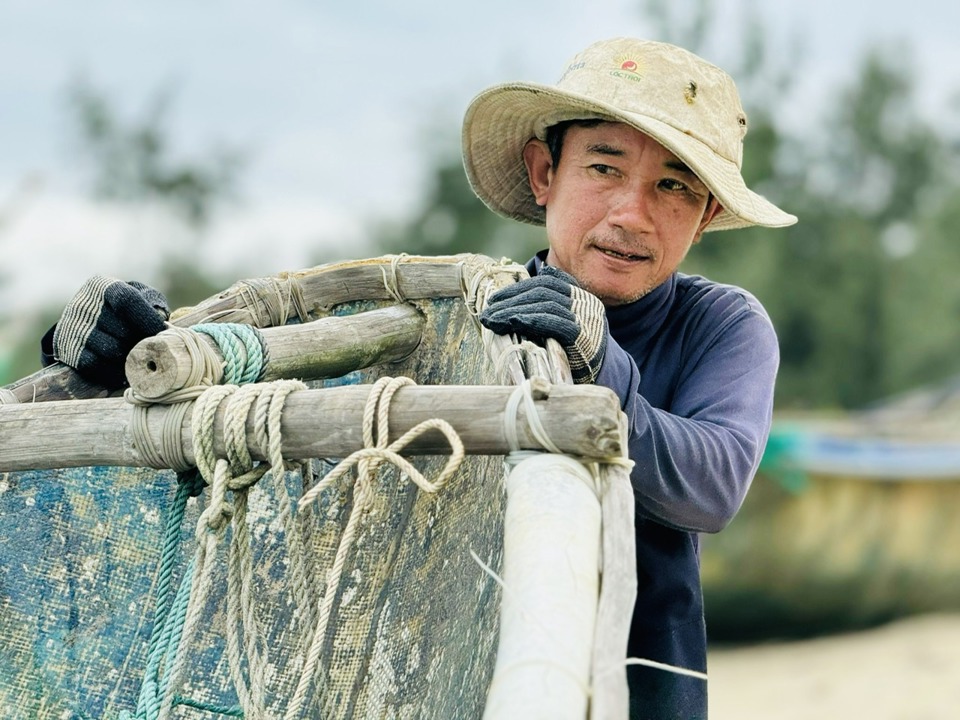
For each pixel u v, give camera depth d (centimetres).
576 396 149
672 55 242
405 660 237
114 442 187
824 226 1750
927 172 1892
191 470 189
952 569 1111
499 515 220
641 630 238
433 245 1803
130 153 1766
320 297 271
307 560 216
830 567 1116
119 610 233
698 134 236
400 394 162
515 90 244
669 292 249
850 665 1040
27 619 230
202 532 173
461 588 233
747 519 1114
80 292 225
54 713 230
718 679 1043
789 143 1803
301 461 184
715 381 236
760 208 243
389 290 267
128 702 230
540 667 124
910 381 1669
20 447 194
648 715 238
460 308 262
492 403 154
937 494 1095
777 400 1662
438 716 230
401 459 155
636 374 199
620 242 236
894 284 1723
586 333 185
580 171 241
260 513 246
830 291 1688
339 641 241
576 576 133
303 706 238
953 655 1028
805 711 917
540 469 147
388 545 245
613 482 149
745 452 220
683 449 209
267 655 240
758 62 1784
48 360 237
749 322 246
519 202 284
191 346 185
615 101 237
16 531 230
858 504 1101
